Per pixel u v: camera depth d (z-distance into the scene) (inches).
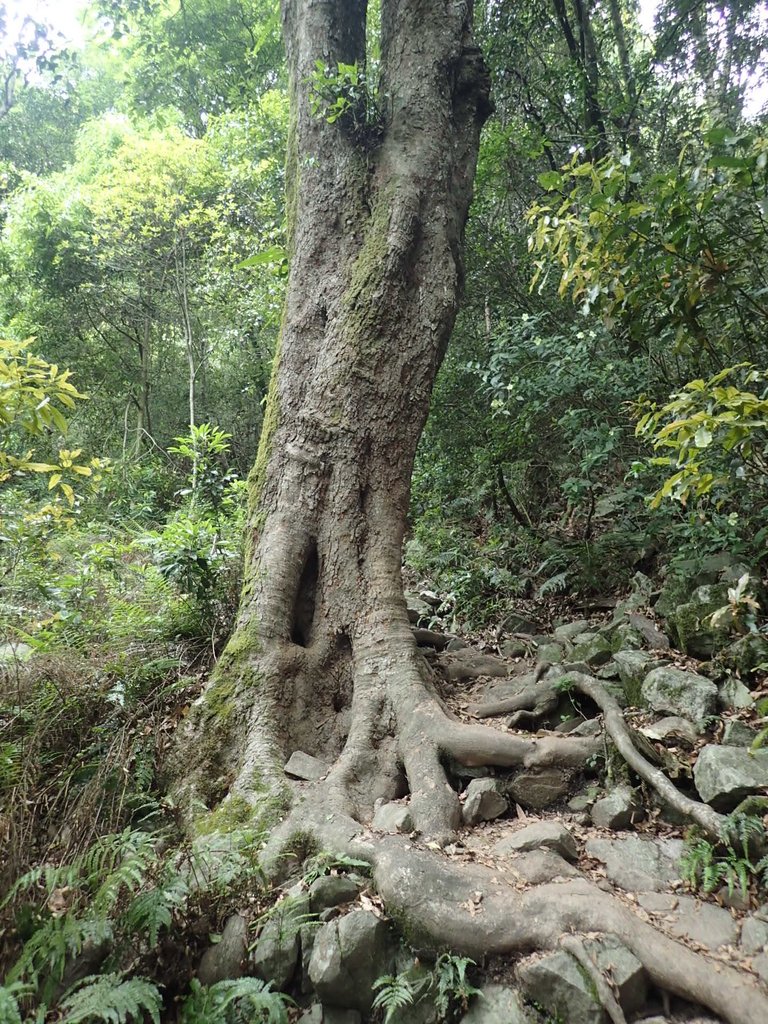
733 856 100.7
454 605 235.1
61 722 144.7
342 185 189.2
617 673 160.9
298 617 167.6
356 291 178.4
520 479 289.6
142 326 599.5
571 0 416.5
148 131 561.3
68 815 116.5
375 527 170.9
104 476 399.2
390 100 196.9
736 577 167.0
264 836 117.9
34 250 530.3
